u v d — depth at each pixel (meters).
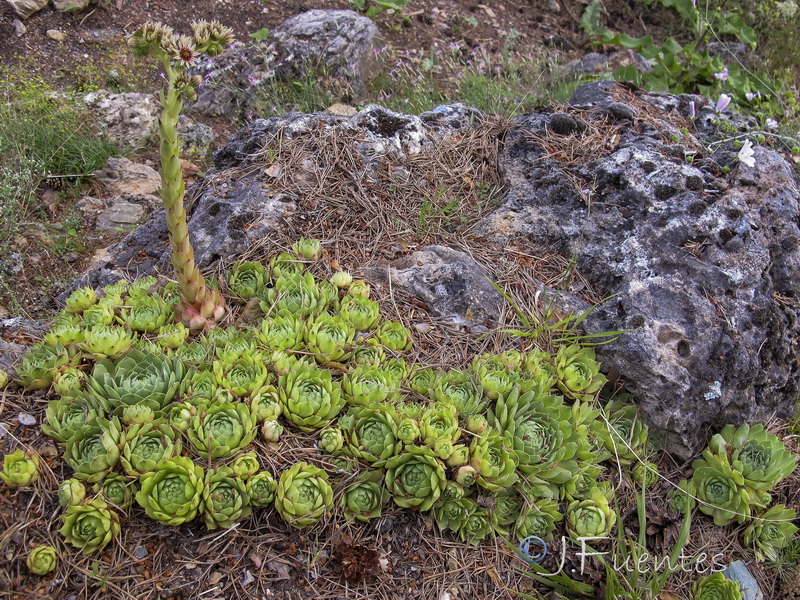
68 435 0.63
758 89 1.49
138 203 1.14
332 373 0.73
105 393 0.65
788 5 1.69
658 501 0.74
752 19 1.76
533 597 0.62
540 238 0.91
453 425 0.65
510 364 0.74
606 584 0.64
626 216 0.89
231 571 0.59
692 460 0.78
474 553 0.65
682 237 0.85
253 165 0.94
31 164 1.11
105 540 0.58
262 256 0.85
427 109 1.40
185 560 0.59
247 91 1.39
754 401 0.79
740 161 0.94
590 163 0.95
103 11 1.52
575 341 0.79
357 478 0.64
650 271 0.83
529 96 1.38
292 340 0.72
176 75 0.60
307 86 1.40
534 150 0.99
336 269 0.85
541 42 1.74
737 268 0.82
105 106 1.26
